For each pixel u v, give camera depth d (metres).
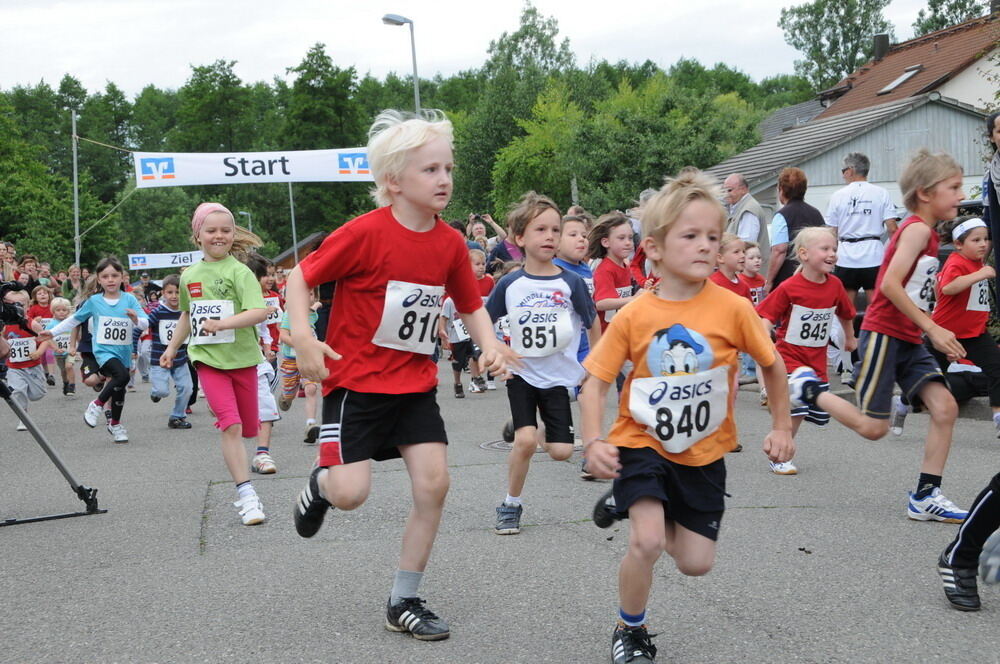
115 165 101.38
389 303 3.77
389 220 3.81
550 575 4.52
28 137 101.19
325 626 3.91
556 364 5.58
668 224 3.30
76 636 3.86
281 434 9.63
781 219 11.08
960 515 5.25
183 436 9.74
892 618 3.87
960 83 36.78
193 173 19.31
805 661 3.45
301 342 3.66
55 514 6.08
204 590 4.42
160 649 3.70
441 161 3.78
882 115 27.97
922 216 5.12
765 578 4.39
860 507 5.73
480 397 12.20
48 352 16.00
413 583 3.84
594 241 8.09
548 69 70.44
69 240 65.38
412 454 3.84
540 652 3.58
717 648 3.58
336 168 19.75
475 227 15.83
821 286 6.96
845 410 4.41
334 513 5.88
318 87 77.50
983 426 8.35
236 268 6.20
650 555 3.25
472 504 6.04
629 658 3.36
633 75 95.56
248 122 88.00
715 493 3.41
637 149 38.97
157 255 40.72
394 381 3.80
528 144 56.75
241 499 5.81
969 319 6.84
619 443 3.39
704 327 3.36
